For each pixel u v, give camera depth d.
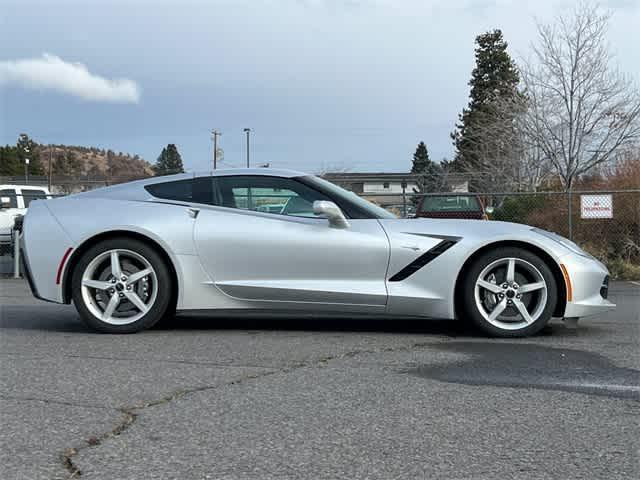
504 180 24.97
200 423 3.09
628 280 11.89
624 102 21.64
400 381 3.89
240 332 5.62
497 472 2.53
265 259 5.45
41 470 2.52
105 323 5.49
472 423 3.12
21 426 3.03
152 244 5.52
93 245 5.55
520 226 5.53
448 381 3.90
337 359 4.50
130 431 2.97
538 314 5.33
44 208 5.70
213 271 5.49
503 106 24.95
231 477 2.47
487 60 42.09
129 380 3.89
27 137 104.06
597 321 6.34
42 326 6.03
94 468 2.54
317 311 5.53
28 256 5.58
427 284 5.38
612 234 13.30
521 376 4.03
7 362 4.39
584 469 2.56
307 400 3.48
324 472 2.52
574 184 21.69
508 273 5.35
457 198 15.42
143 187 5.76
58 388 3.71
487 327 5.36
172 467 2.56
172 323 6.12
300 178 5.72
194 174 5.79
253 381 3.88
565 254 5.37
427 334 5.54
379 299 5.38
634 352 4.77
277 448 2.77
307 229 5.47
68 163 128.75
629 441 2.87
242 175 5.72
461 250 5.34
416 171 77.44
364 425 3.08
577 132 21.88
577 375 4.06
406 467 2.57
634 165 15.21
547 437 2.92
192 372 4.11
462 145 36.16
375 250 5.39
